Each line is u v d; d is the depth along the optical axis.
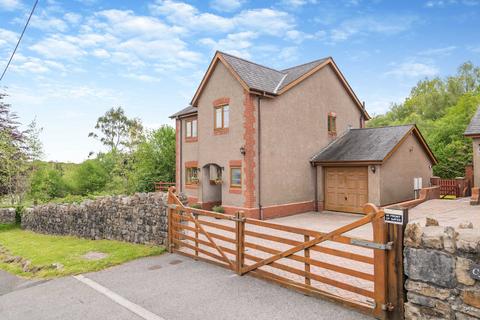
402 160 15.79
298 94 16.45
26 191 25.41
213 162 16.22
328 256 7.93
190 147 19.19
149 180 25.16
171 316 4.93
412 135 16.66
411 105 50.09
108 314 5.12
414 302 3.98
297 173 16.25
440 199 16.86
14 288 6.93
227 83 15.42
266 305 5.11
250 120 14.30
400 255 4.16
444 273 3.69
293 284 5.66
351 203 15.60
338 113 18.94
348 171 15.71
